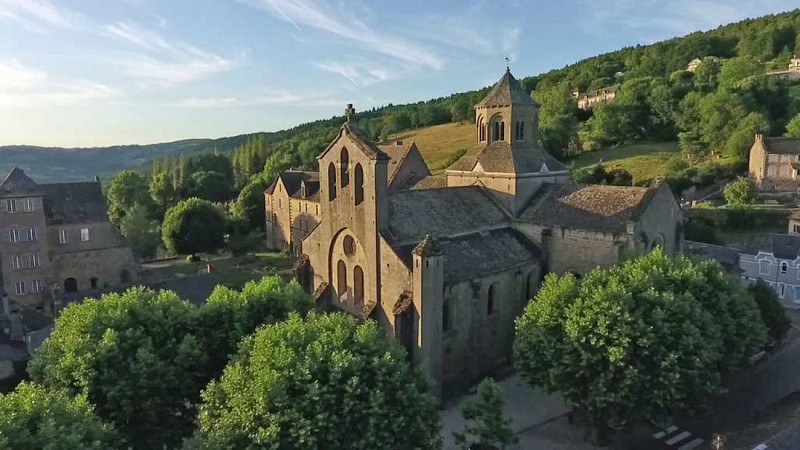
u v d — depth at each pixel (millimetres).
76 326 41625
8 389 60906
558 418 52250
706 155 166750
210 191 188250
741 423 50969
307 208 129375
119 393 38656
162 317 44562
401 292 53156
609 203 61188
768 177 143500
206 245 133875
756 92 179000
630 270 47750
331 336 38594
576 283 49281
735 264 90938
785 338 71312
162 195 178250
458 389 56906
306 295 53250
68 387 38938
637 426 50375
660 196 60656
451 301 55562
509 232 65375
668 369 40750
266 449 33094
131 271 104625
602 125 195000
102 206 102688
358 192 56250
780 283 88062
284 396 34188
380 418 34594
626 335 41156
